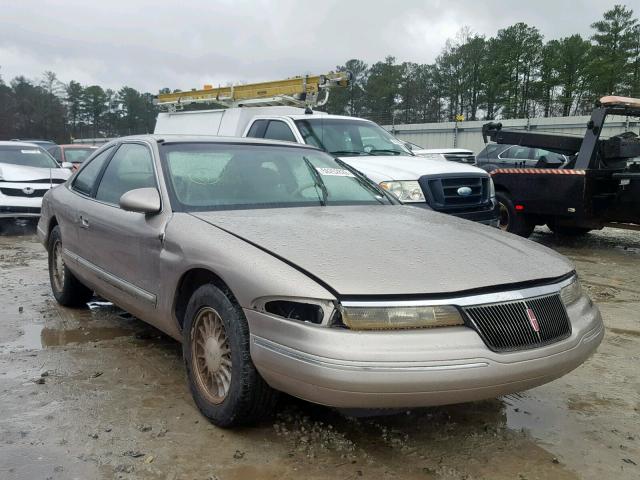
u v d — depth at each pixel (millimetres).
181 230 3551
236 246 3178
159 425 3330
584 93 71750
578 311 3227
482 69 78562
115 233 4258
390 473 2910
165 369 4176
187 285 3574
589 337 3162
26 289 6527
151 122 114812
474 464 3016
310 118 8453
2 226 11539
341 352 2637
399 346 2668
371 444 3180
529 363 2842
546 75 73625
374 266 2949
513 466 3006
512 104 75562
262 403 3113
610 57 69875
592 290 6895
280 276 2865
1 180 11109
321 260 2980
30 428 3281
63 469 2877
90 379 3984
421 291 2793
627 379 4203
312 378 2680
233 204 3945
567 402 3797
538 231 11945
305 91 12039
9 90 107438
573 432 3383
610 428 3443
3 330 5016
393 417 3500
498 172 10023
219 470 2900
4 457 2975
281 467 2938
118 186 4602
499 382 2779
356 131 8562
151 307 3848
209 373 3355
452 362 2680
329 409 3553
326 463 2984
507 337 2854
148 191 3881
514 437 3305
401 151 8555
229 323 3094
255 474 2871
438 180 7105
